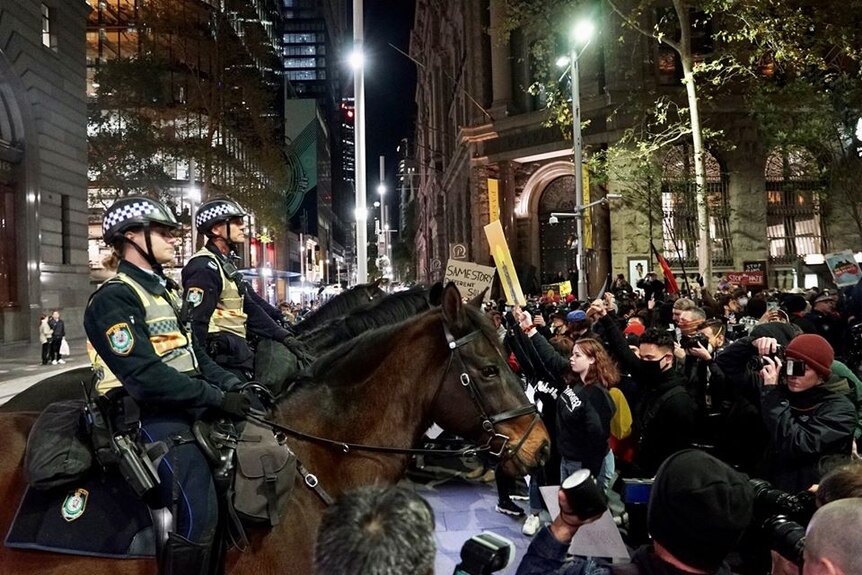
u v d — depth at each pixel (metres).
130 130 35.12
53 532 2.98
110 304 3.01
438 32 63.00
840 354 8.84
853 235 29.14
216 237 4.80
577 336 8.49
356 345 4.02
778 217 30.75
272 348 4.85
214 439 3.19
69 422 3.16
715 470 2.04
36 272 27.22
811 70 21.38
